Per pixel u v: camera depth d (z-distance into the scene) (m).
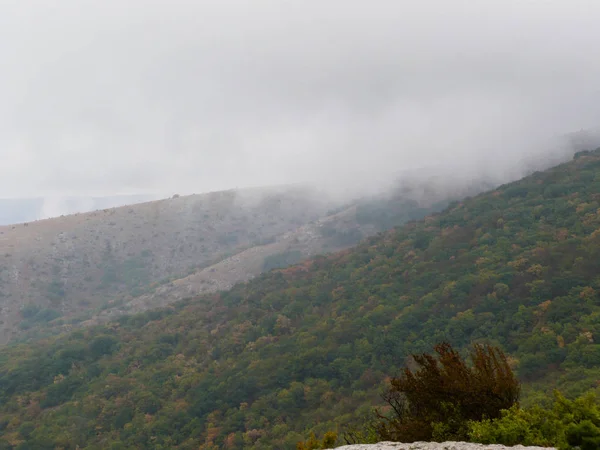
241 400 62.00
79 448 56.75
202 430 57.38
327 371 63.78
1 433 63.81
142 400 64.88
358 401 53.41
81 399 69.19
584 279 57.44
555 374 41.00
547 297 57.34
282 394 59.72
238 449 51.22
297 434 47.44
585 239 68.75
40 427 60.88
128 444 55.47
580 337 44.09
